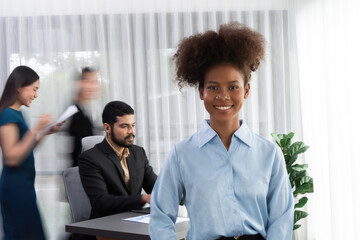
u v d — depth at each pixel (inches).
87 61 169.0
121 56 170.6
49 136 163.5
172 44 170.4
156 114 171.2
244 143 53.9
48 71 168.2
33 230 124.6
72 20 169.0
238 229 51.8
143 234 88.7
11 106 123.3
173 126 170.6
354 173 146.1
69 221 156.9
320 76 163.0
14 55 168.6
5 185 121.3
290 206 54.5
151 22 170.1
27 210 123.2
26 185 122.8
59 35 169.2
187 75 55.5
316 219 165.2
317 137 164.6
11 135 120.6
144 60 171.5
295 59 168.7
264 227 53.6
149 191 124.6
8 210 122.2
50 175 164.2
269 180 53.9
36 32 168.2
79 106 140.7
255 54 54.3
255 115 171.6
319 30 162.7
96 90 143.6
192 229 53.8
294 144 148.6
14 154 119.7
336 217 154.8
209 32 53.6
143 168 122.3
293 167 146.6
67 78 168.1
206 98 52.8
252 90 170.9
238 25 55.3
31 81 125.2
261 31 171.9
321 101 163.3
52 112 167.5
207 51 52.8
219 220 52.2
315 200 165.0
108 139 118.3
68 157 138.5
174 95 169.9
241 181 52.7
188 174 53.6
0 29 167.8
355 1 146.5
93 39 169.6
